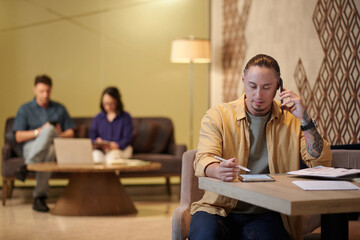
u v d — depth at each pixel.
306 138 1.83
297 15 3.76
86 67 6.41
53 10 6.32
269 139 1.89
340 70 3.22
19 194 5.68
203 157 1.80
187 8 6.59
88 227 3.74
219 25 5.52
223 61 5.42
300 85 3.68
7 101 6.21
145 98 6.54
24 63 6.25
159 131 5.79
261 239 1.75
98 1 6.43
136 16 6.51
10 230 3.62
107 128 5.24
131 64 6.51
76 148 4.34
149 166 4.20
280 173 1.86
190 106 6.38
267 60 1.78
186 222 1.93
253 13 4.61
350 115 3.13
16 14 6.23
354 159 2.17
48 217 4.18
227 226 1.84
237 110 1.91
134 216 4.24
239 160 1.89
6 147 4.94
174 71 6.57
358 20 3.06
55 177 4.94
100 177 4.35
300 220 1.85
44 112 5.11
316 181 1.52
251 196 1.40
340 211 1.27
